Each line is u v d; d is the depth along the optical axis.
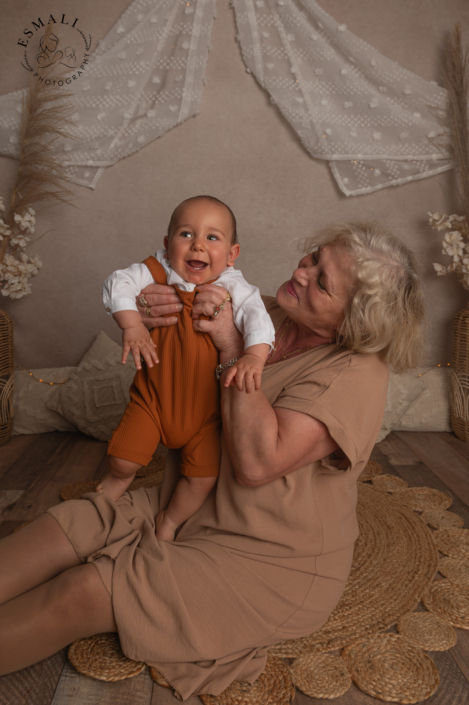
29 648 1.33
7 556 1.45
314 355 1.59
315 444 1.42
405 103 3.47
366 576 2.06
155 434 1.64
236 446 1.42
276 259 3.70
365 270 1.46
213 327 1.57
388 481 2.88
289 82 3.44
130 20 3.33
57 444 3.30
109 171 3.54
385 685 1.50
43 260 3.60
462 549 2.25
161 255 1.74
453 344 3.62
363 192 3.58
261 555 1.52
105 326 3.70
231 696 1.42
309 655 1.62
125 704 1.39
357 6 3.46
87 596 1.35
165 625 1.39
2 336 3.21
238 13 3.36
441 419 3.69
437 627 1.77
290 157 3.58
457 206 3.65
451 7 3.45
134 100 3.41
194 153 3.55
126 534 1.56
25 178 3.30
